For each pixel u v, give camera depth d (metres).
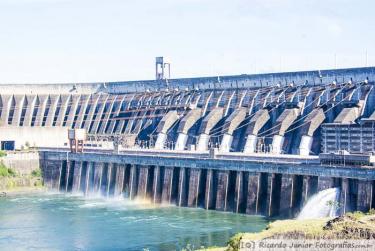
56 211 151.25
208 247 108.19
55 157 195.38
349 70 183.62
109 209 154.00
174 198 160.62
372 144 154.88
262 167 140.88
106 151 190.12
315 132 172.00
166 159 161.62
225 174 148.12
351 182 125.75
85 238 120.56
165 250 109.69
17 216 144.12
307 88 191.00
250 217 139.00
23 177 194.12
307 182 132.62
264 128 187.00
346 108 171.00
